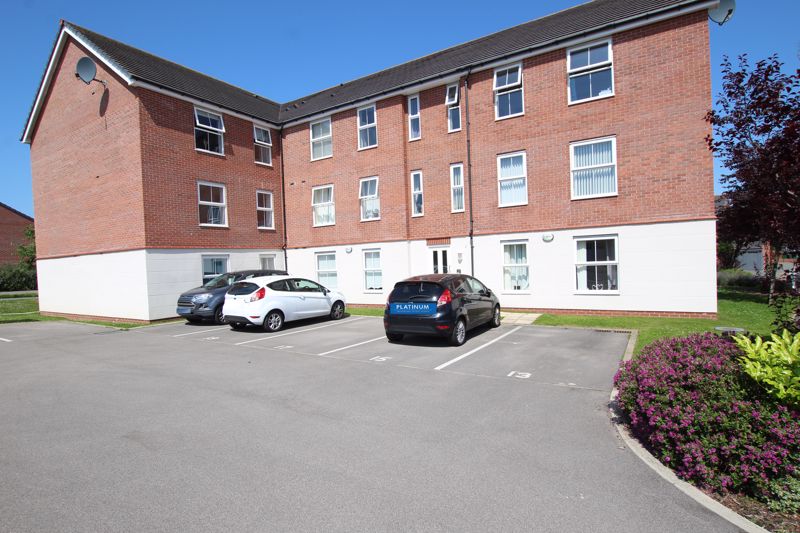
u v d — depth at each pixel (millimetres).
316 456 4367
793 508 3373
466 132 15672
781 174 4789
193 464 4203
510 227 14820
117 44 18109
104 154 16484
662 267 12508
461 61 16438
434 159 16438
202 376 7539
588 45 13453
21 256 40438
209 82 20812
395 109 17078
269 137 20469
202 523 3242
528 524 3209
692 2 11812
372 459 4293
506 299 14844
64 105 17984
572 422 5219
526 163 14492
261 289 12375
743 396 4016
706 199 11984
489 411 5641
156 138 15766
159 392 6598
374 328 12727
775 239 5980
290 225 20578
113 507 3463
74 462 4258
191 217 16844
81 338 12070
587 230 13523
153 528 3184
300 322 14195
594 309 13430
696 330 10203
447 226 16141
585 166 13609
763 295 19031
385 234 17438
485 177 15297
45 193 19266
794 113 4633
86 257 17438
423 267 16734
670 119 12383
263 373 7715
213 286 14711
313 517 3307
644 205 12727
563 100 13883
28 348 10633
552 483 3803
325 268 19484
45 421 5387
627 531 3127
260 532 3131
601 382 6848
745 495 3615
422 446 4590
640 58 12742
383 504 3484
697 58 12047
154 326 14391
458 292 10094
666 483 3795
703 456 3721
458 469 4074
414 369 7875
